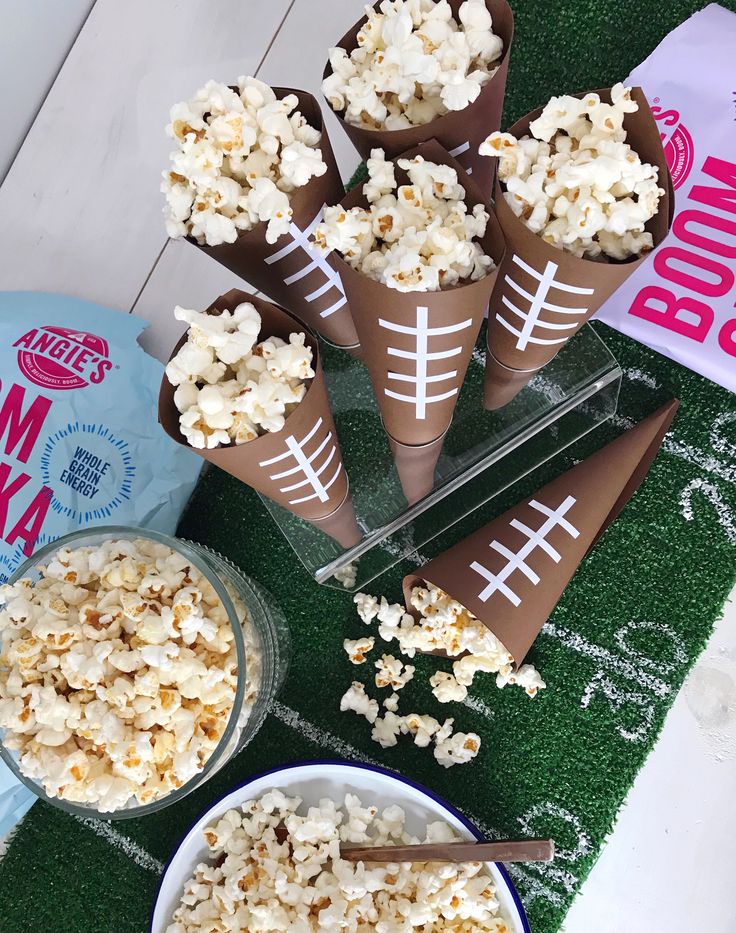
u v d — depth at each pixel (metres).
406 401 0.56
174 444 0.83
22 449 0.83
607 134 0.47
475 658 0.80
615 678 0.82
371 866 0.77
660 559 0.83
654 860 0.81
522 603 0.72
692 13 0.83
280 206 0.46
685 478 0.83
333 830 0.76
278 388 0.48
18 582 0.66
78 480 0.83
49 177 0.92
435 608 0.79
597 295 0.52
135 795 0.65
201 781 0.65
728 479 0.82
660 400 0.83
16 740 0.64
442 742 0.82
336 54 0.50
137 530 0.67
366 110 0.50
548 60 0.85
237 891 0.74
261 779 0.77
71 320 0.86
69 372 0.84
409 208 0.47
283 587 0.86
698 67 0.79
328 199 0.53
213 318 0.48
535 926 0.81
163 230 0.90
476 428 0.75
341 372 0.72
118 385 0.84
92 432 0.84
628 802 0.81
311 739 0.85
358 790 0.79
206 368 0.50
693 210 0.78
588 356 0.76
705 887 0.80
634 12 0.84
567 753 0.82
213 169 0.49
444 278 0.46
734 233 0.77
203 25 0.90
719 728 0.81
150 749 0.62
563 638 0.83
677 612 0.82
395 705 0.83
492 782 0.82
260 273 0.55
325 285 0.56
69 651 0.64
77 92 0.92
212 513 0.87
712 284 0.76
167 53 0.91
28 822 0.86
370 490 0.74
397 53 0.47
